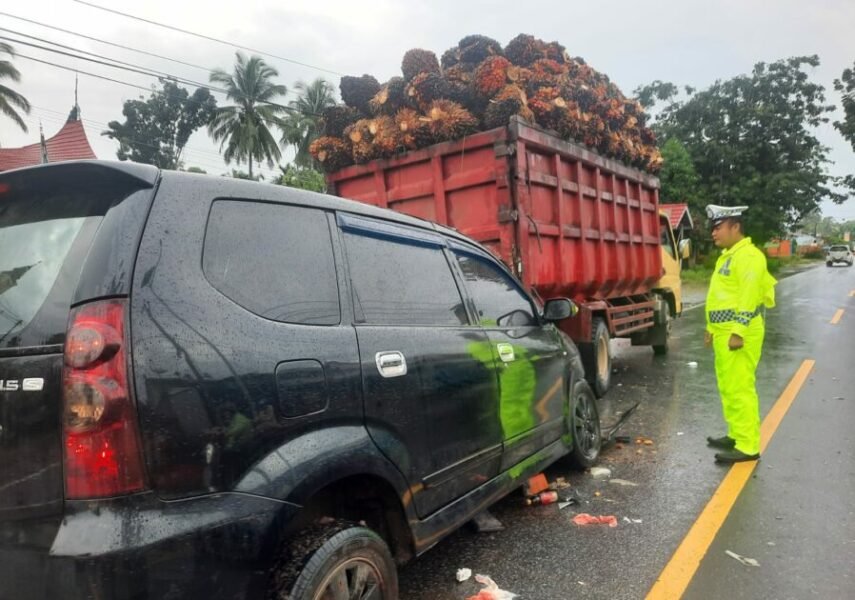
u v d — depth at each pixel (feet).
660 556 11.85
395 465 8.84
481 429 11.07
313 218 8.77
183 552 6.11
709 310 17.95
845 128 107.34
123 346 6.04
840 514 13.47
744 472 16.21
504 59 21.58
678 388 27.22
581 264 23.95
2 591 6.16
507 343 12.43
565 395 15.31
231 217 7.57
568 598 10.50
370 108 23.26
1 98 109.60
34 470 6.14
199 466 6.37
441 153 20.89
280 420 7.20
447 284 11.32
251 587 6.65
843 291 83.61
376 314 9.24
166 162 162.81
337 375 8.06
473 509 10.90
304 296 8.13
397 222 10.59
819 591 10.49
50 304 6.42
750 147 130.31
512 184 19.81
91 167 6.83
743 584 10.77
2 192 7.52
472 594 10.71
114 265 6.27
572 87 23.62
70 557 5.71
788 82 133.08
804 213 134.72
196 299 6.76
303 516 8.28
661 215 37.86
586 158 24.31
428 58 22.08
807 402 23.53
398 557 9.34
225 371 6.73
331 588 7.51
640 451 18.33
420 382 9.52
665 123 141.18
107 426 5.91
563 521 13.58
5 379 6.35
